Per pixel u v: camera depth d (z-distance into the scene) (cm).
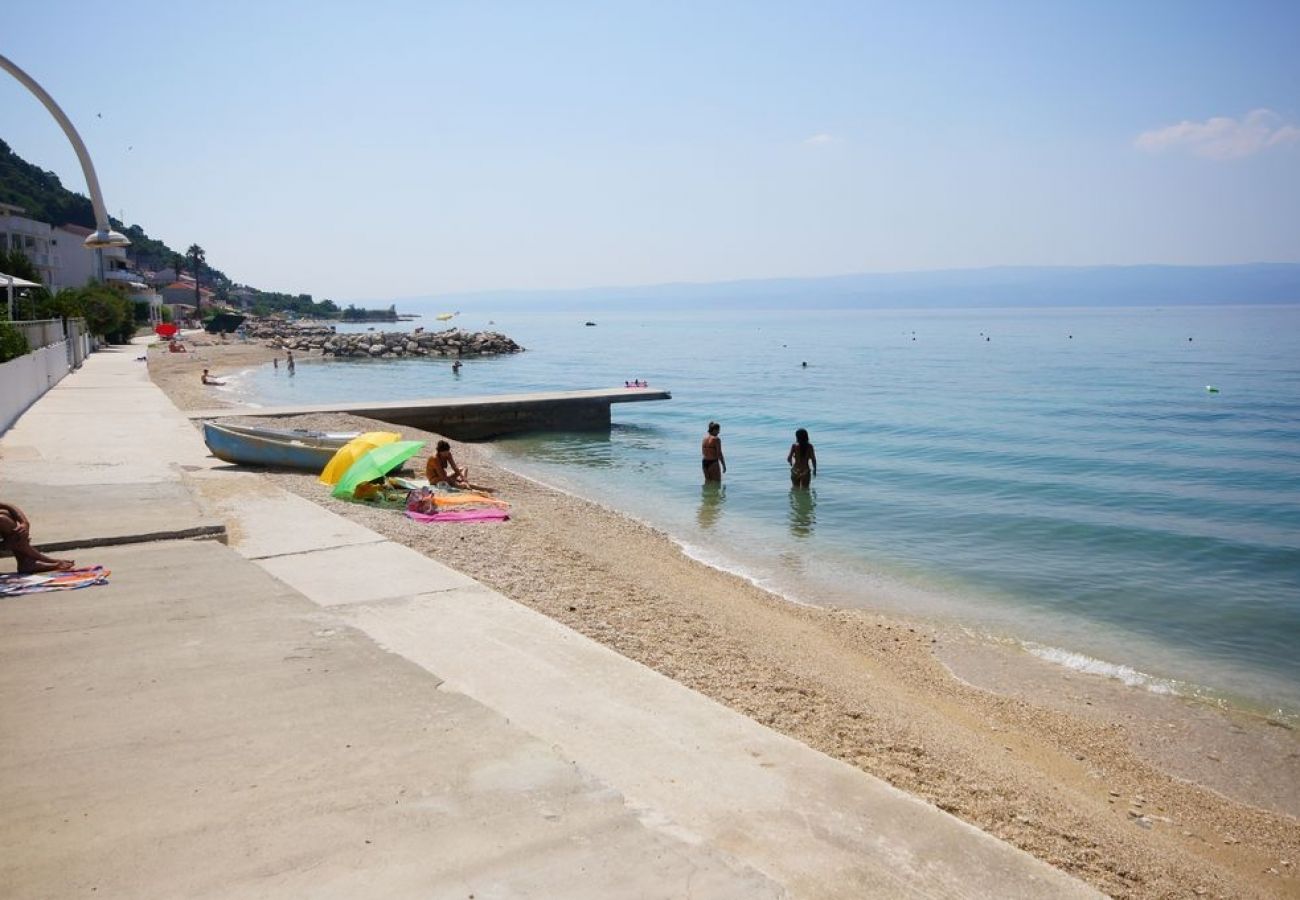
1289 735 851
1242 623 1184
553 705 560
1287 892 582
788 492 2091
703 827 416
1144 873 559
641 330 19012
